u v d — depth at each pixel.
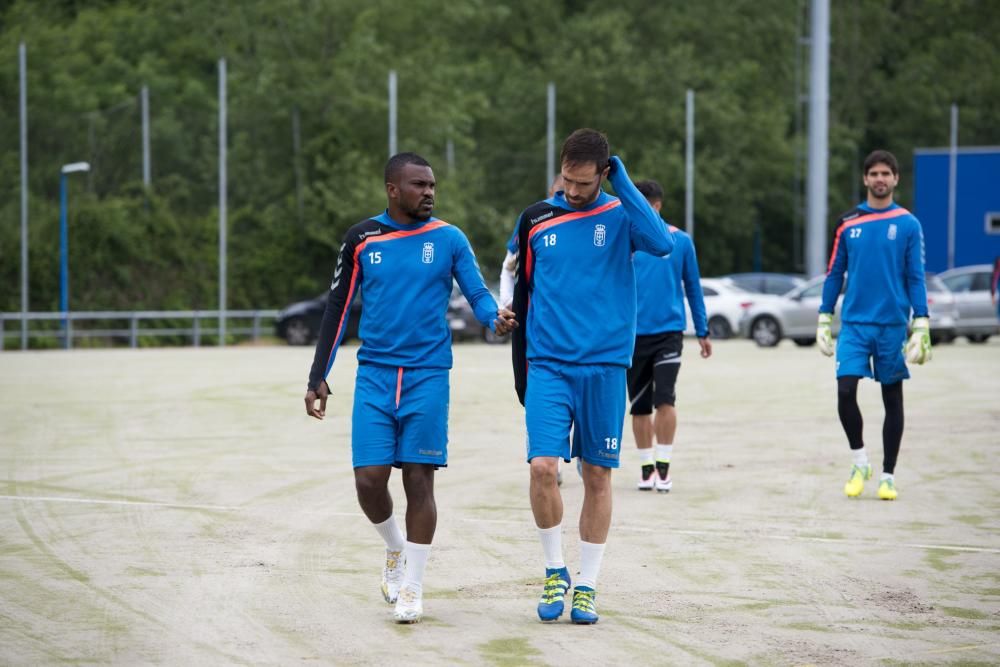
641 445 13.41
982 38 99.06
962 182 62.59
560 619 8.14
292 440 17.56
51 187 71.44
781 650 7.36
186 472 14.55
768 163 80.88
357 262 8.31
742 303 47.75
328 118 68.12
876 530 11.09
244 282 66.69
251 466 15.05
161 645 7.46
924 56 96.81
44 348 54.62
